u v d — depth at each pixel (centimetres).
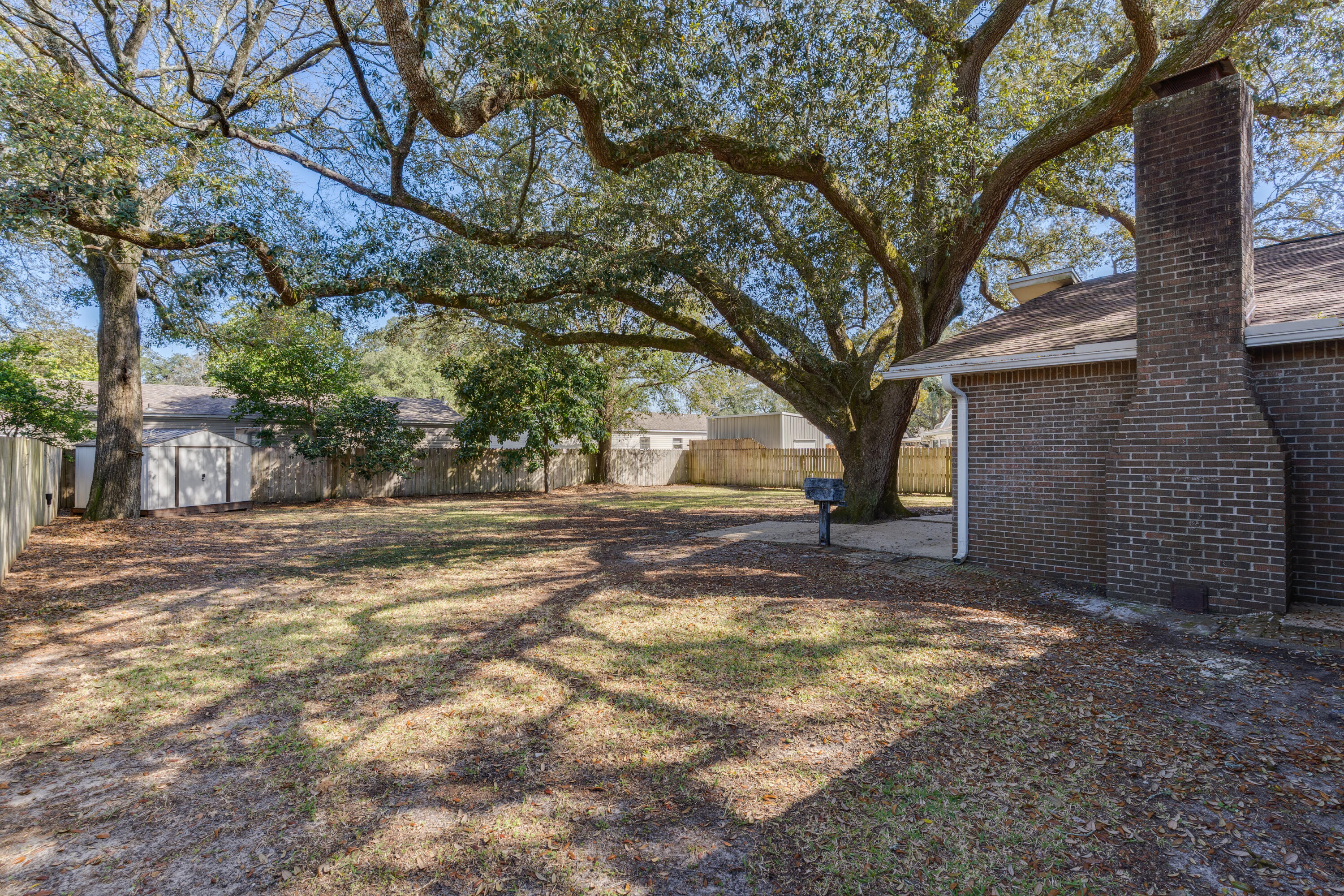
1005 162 929
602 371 2116
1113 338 619
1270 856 230
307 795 285
